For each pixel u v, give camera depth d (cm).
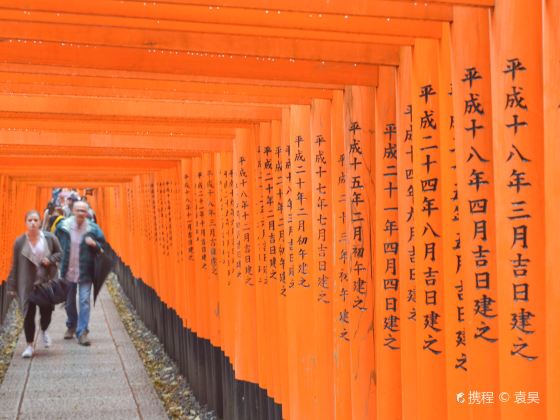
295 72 390
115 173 1250
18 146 801
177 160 1009
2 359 1074
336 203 446
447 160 330
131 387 908
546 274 263
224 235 747
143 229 1413
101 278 1195
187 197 930
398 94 369
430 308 346
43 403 827
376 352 397
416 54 343
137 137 735
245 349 657
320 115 464
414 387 366
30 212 1048
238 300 663
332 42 364
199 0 295
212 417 812
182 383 970
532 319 279
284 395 547
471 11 301
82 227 1197
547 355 265
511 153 278
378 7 302
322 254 467
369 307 408
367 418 409
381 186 390
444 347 346
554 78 255
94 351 1140
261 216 616
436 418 348
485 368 304
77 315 1230
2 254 1313
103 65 376
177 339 1044
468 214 305
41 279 1056
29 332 1079
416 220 347
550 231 259
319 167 465
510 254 281
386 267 388
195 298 927
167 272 1112
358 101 405
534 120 276
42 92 484
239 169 656
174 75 426
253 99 480
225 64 385
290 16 320
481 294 303
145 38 353
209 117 552
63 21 333
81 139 717
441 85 329
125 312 1628
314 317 480
